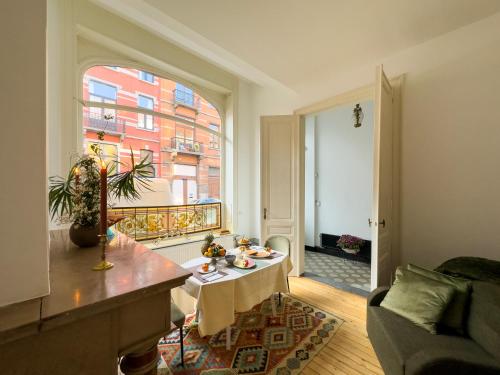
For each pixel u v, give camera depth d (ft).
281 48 8.13
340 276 11.36
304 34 7.37
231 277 6.23
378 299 6.06
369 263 13.29
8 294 2.03
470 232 7.03
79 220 4.07
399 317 5.29
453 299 4.96
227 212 13.73
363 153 14.44
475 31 6.86
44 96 2.17
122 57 9.59
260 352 6.05
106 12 8.50
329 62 8.99
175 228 11.34
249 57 8.67
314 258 14.34
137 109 10.36
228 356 5.91
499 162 6.55
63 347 2.07
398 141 8.38
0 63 1.95
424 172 7.89
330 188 15.84
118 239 4.54
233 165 13.42
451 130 7.34
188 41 8.73
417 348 4.32
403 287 5.56
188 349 6.19
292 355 5.95
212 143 13.44
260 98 13.76
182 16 6.59
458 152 7.22
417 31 7.26
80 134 8.50
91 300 2.17
